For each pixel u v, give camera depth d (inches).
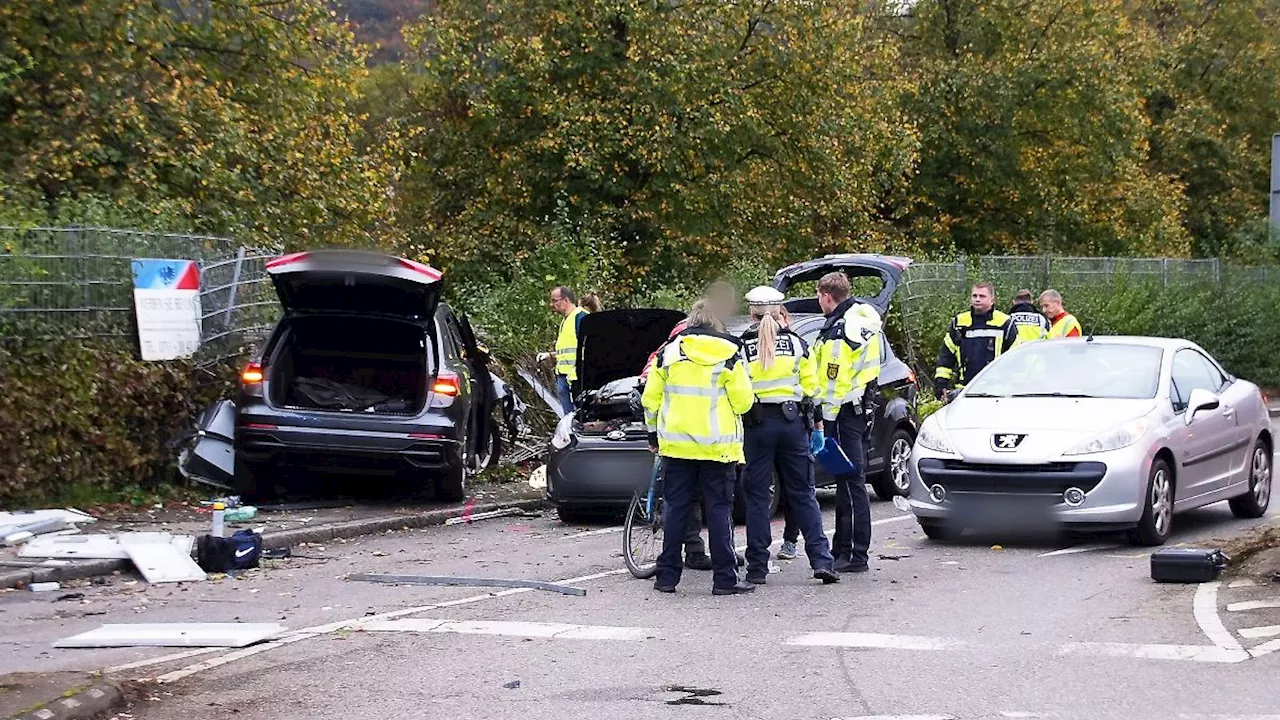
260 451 492.7
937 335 877.2
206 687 264.4
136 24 756.6
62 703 236.2
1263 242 1509.6
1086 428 427.8
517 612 338.0
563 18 1042.7
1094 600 347.6
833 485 536.1
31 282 482.9
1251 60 1841.8
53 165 690.8
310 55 850.8
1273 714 239.3
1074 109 1469.0
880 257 636.1
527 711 246.7
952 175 1502.2
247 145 763.4
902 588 369.7
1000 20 1487.5
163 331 526.9
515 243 1056.2
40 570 373.4
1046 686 261.3
